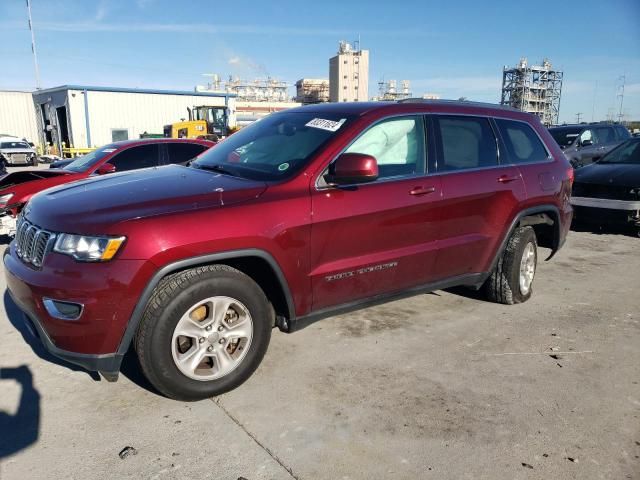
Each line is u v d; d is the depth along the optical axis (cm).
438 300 487
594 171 830
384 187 354
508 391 320
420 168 382
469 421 287
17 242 321
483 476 242
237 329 307
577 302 489
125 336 271
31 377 329
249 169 352
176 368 287
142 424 279
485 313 454
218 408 296
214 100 3647
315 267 328
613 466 251
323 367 347
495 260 443
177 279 282
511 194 434
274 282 319
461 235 405
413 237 372
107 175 385
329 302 343
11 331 401
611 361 365
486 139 436
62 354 275
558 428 281
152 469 243
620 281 563
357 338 396
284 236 308
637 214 772
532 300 492
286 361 355
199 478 238
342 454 256
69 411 291
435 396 312
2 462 247
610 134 1338
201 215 285
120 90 3297
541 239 528
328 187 331
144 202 290
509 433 276
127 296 265
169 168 394
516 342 394
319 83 12275
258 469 245
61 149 3316
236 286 299
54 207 300
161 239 271
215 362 302
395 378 334
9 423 279
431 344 388
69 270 266
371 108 372
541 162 477
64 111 3384
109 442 263
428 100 414
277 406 298
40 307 272
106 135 3303
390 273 366
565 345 390
